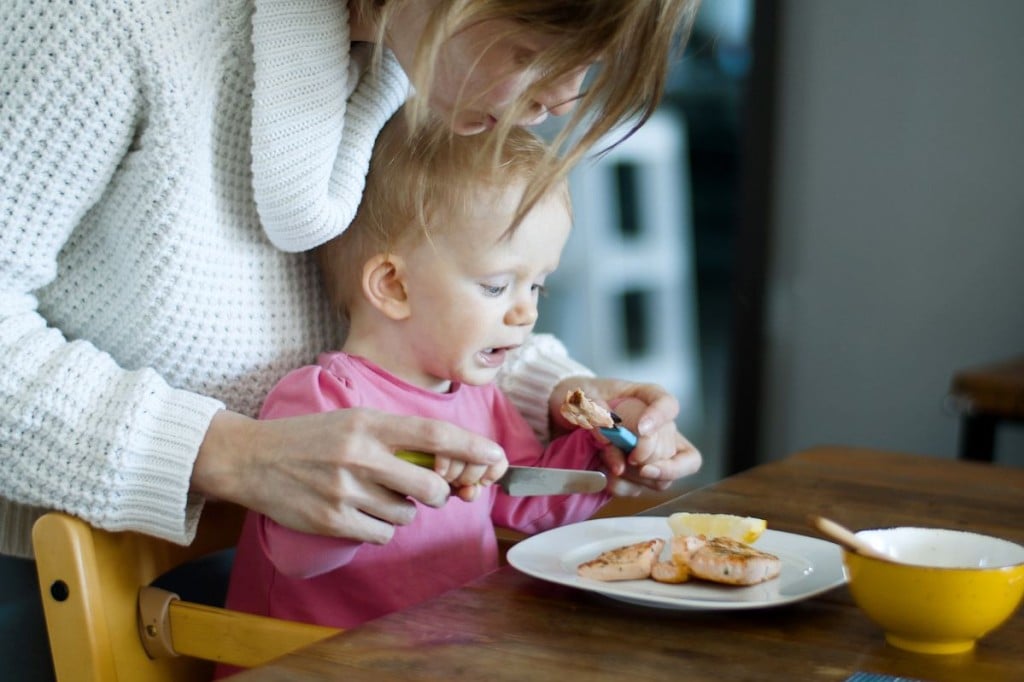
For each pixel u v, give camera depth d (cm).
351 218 114
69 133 101
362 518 96
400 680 73
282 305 119
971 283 278
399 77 118
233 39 109
